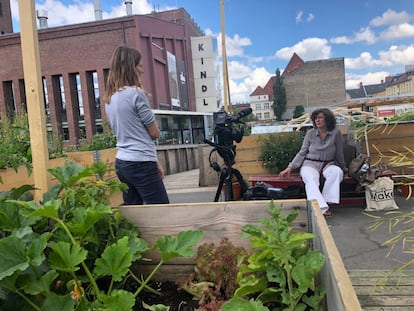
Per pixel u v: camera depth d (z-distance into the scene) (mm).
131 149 2211
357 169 3926
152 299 1513
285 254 1181
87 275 1358
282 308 1254
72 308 1136
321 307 1123
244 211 1587
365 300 1653
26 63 1953
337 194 3826
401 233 1503
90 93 16922
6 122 4121
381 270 2043
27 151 3047
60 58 16781
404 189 4375
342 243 2803
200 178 6078
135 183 2240
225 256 1492
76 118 16969
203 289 1457
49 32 16703
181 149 10281
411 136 4656
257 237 1307
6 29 29609
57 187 1601
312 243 1479
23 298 1205
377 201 3881
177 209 1661
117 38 16516
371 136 4746
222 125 3553
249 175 5395
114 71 2299
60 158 3414
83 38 16625
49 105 16859
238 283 1357
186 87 22219
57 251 1207
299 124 5094
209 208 1625
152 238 1679
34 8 1960
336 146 3947
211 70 22719
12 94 17141
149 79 17469
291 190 4262
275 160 5246
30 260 1127
